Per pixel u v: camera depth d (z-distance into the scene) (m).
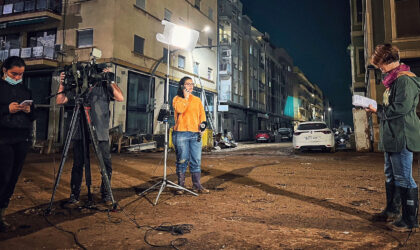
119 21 17.00
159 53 20.53
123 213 2.88
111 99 3.37
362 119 11.82
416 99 2.37
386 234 2.25
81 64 3.15
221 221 2.61
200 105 4.04
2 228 2.32
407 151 2.34
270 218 2.69
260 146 19.56
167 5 21.59
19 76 2.51
